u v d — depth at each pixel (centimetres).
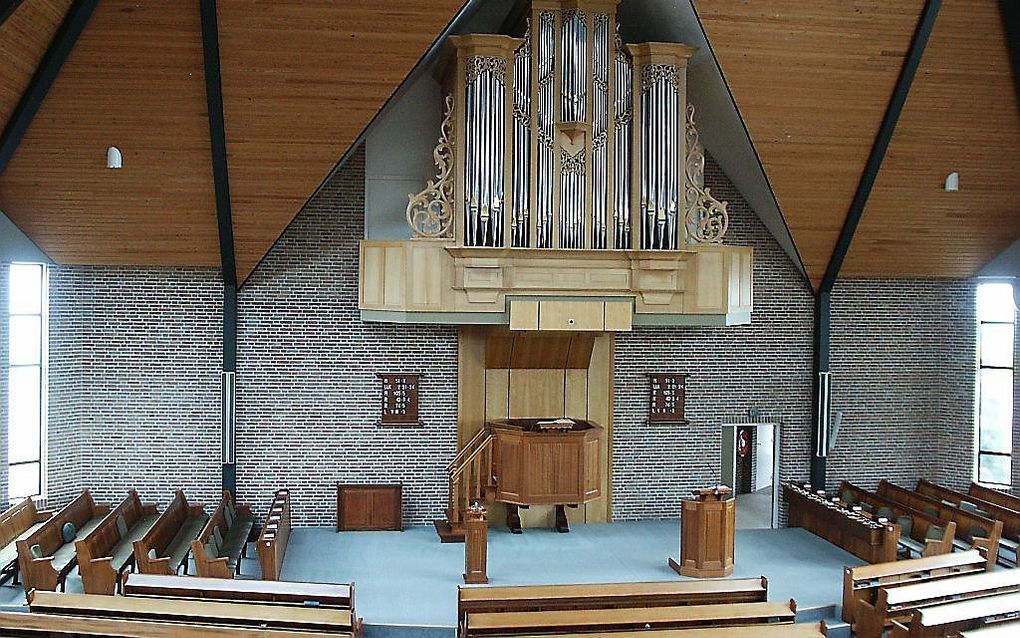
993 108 1380
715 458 1675
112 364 1530
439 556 1423
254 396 1559
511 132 1404
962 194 1526
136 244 1469
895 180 1492
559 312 1422
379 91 1271
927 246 1631
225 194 1374
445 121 1412
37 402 1485
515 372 1612
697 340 1664
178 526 1419
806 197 1505
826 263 1639
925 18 1230
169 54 1183
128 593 1045
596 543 1511
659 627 1012
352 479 1579
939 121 1397
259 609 1001
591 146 1416
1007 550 1473
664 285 1436
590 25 1409
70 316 1512
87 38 1152
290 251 1561
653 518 1661
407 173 1580
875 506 1577
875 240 1612
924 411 1739
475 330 1597
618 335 1641
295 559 1398
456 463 1577
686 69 1479
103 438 1533
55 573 1173
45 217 1402
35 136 1271
